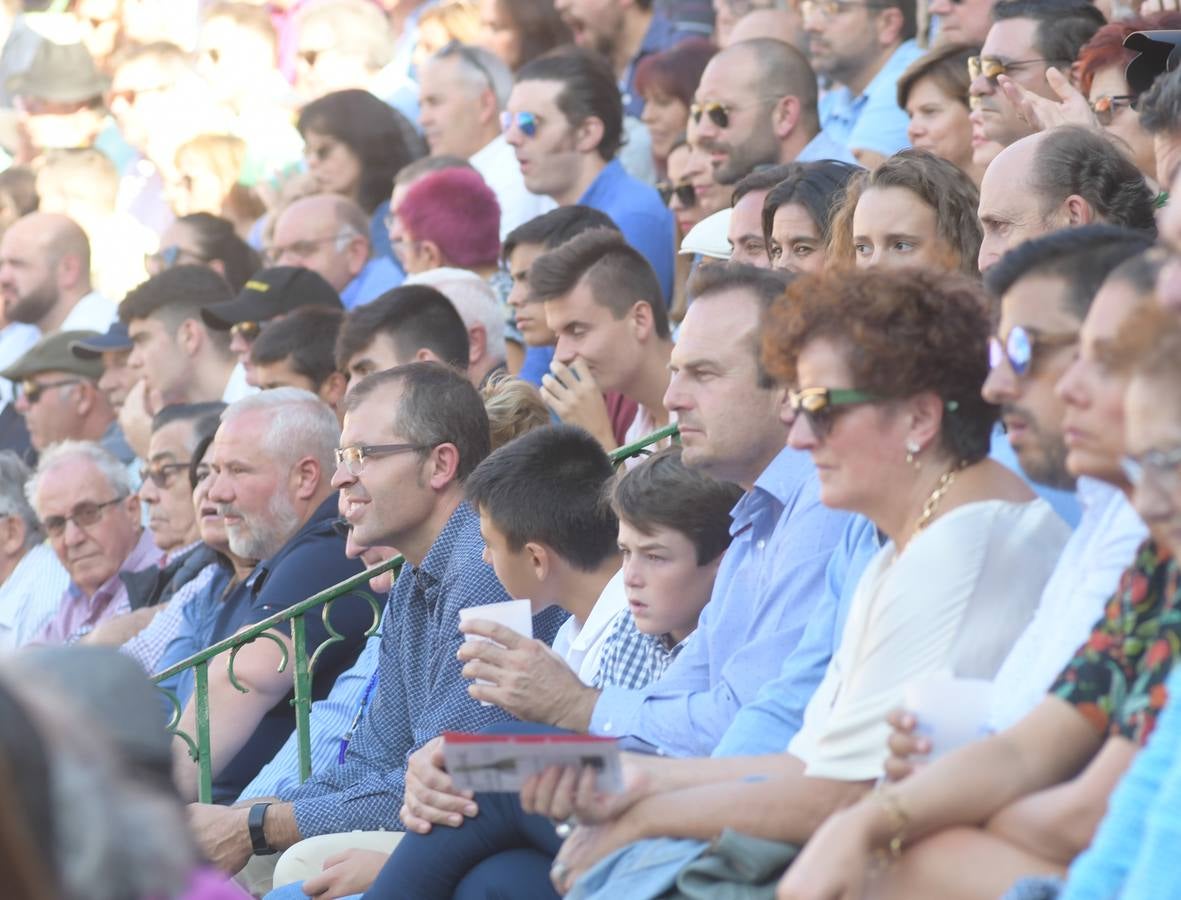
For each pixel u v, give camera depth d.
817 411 12.88
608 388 23.80
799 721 14.30
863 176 19.58
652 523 16.84
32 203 45.31
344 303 34.75
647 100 32.94
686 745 15.34
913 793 11.39
